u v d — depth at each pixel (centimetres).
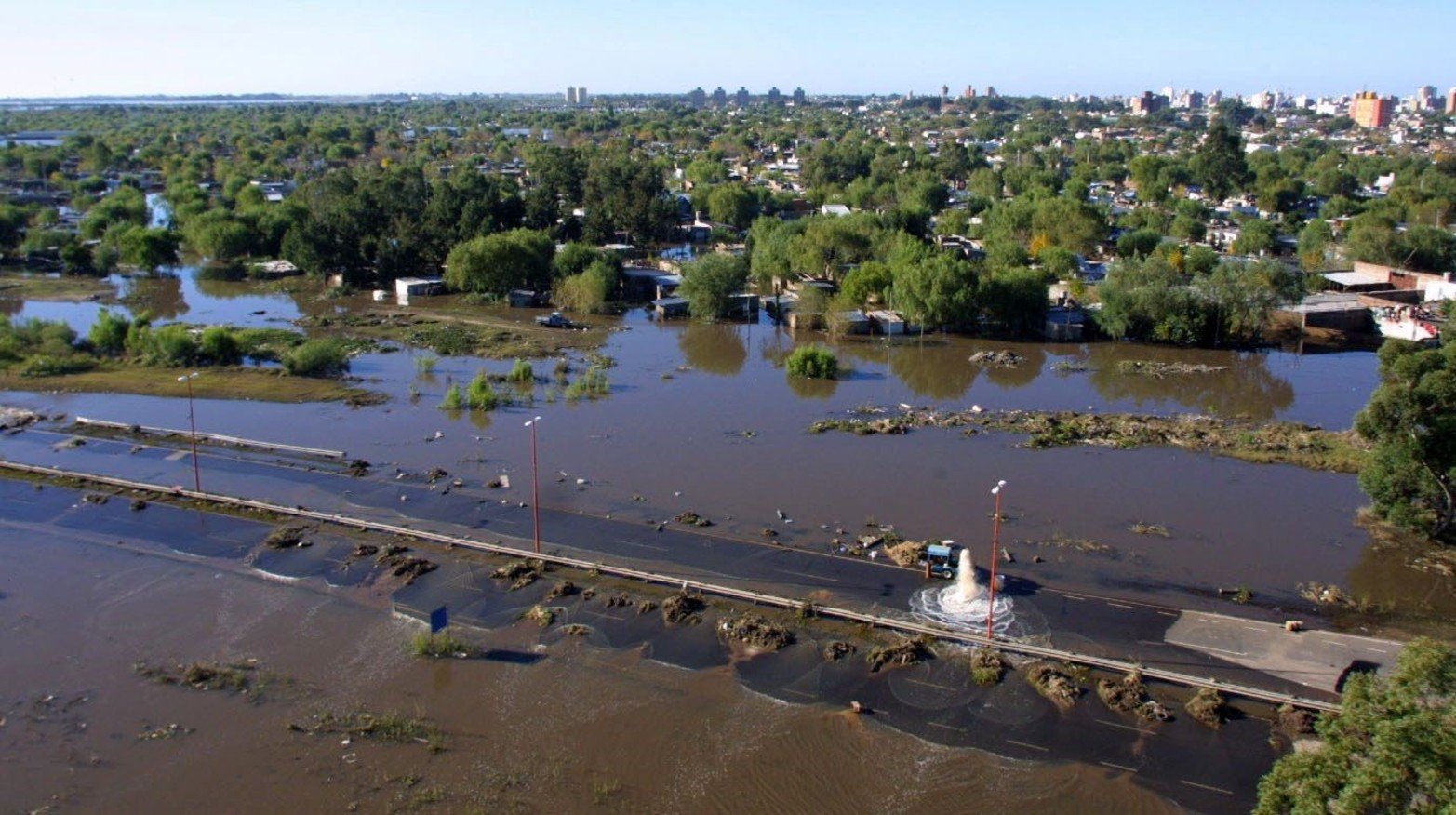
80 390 10106
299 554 6397
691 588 5944
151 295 15412
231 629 5512
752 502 7344
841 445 8712
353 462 8012
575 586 5981
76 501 7238
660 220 18788
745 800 4212
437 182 18562
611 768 4400
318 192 19312
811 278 15512
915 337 13100
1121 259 15088
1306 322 13075
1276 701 4819
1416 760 2792
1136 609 5788
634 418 9462
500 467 8025
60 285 16050
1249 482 7850
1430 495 6731
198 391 10112
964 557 6094
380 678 5044
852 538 6725
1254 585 6138
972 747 4550
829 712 4803
